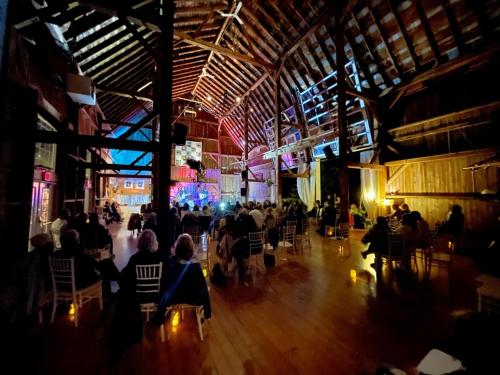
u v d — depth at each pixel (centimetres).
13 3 280
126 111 1165
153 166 789
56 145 552
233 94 1453
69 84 486
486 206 638
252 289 381
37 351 230
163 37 368
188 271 252
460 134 695
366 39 779
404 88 770
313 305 327
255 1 853
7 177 295
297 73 1070
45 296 280
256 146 1662
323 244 710
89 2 325
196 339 252
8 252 298
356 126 947
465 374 137
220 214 872
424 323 280
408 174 819
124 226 1093
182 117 1836
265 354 228
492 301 221
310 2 793
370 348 236
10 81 282
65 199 572
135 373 203
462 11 598
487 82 638
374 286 393
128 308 232
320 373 203
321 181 1116
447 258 471
